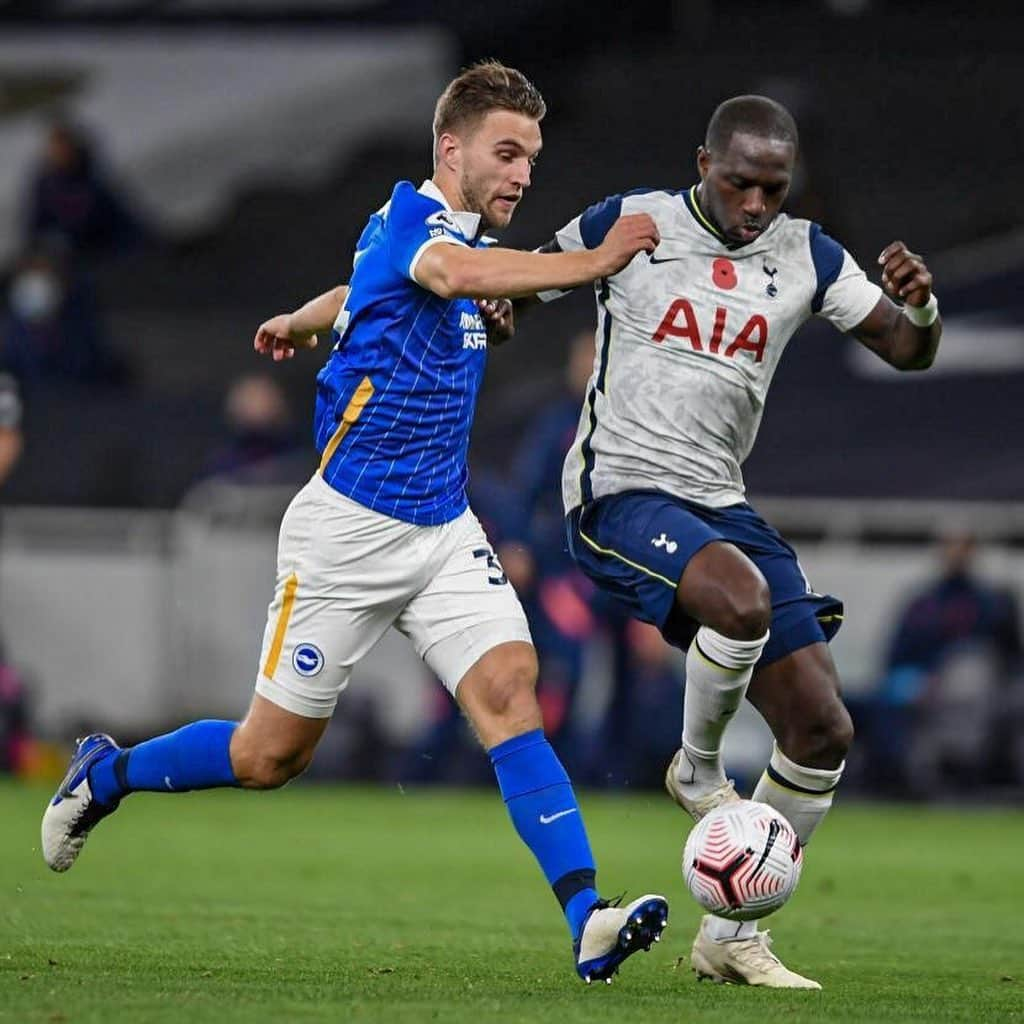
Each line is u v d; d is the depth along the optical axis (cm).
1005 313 5347
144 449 5772
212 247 8169
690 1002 1736
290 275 8006
